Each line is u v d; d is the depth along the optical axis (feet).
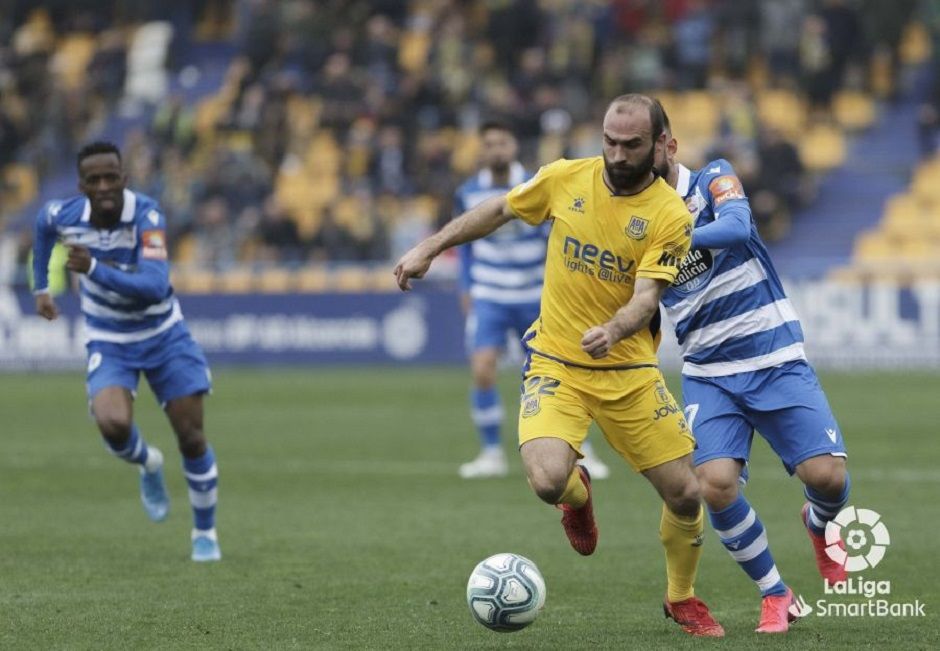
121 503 127.13
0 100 355.56
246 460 157.38
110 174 95.40
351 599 83.97
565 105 307.99
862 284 258.16
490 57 331.77
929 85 317.22
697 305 78.02
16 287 290.97
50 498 130.11
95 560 98.12
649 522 114.83
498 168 142.72
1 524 114.93
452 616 79.10
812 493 78.89
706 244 74.38
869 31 314.14
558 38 315.58
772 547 102.78
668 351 262.88
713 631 74.54
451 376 264.11
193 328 289.94
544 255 144.46
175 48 374.84
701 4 325.01
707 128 307.17
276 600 83.66
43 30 385.09
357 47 332.19
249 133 325.21
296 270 290.76
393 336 281.33
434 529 111.24
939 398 215.92
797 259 282.36
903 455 155.22
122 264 98.37
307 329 284.82
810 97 310.24
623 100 70.33
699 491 74.23
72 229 98.37
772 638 73.46
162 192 317.01
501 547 103.04
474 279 146.30
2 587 87.92
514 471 148.56
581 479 75.25
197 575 92.17
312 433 183.21
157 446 171.22
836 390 228.22
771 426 77.97
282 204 307.99
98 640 72.95
